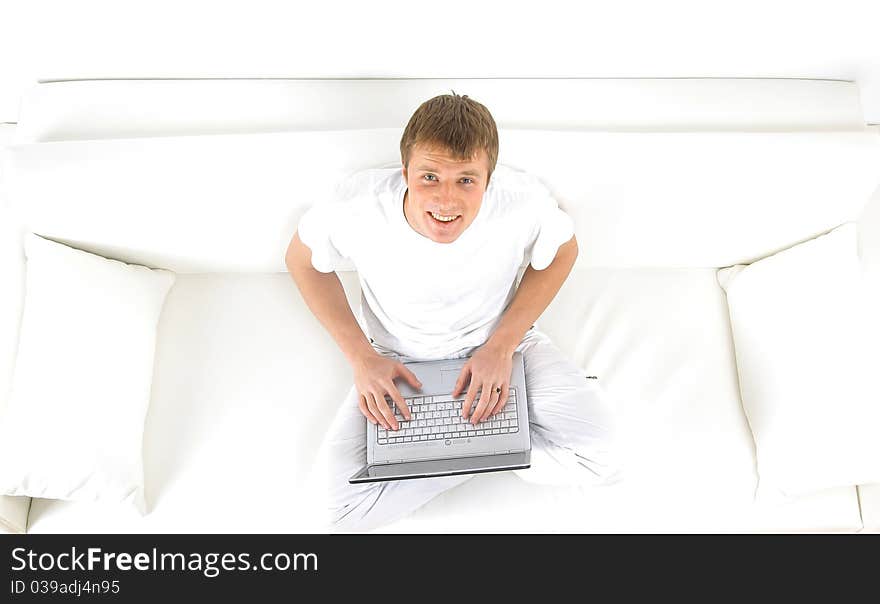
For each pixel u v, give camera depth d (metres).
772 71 1.79
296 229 1.76
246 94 1.75
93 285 1.68
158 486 1.68
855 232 1.75
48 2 1.59
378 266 1.58
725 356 1.84
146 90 1.75
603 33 1.69
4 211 1.71
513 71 1.77
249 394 1.78
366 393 1.62
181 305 1.87
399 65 1.75
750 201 1.74
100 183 1.65
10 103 1.87
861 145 1.71
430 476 1.53
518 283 1.83
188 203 1.69
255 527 1.65
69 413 1.58
